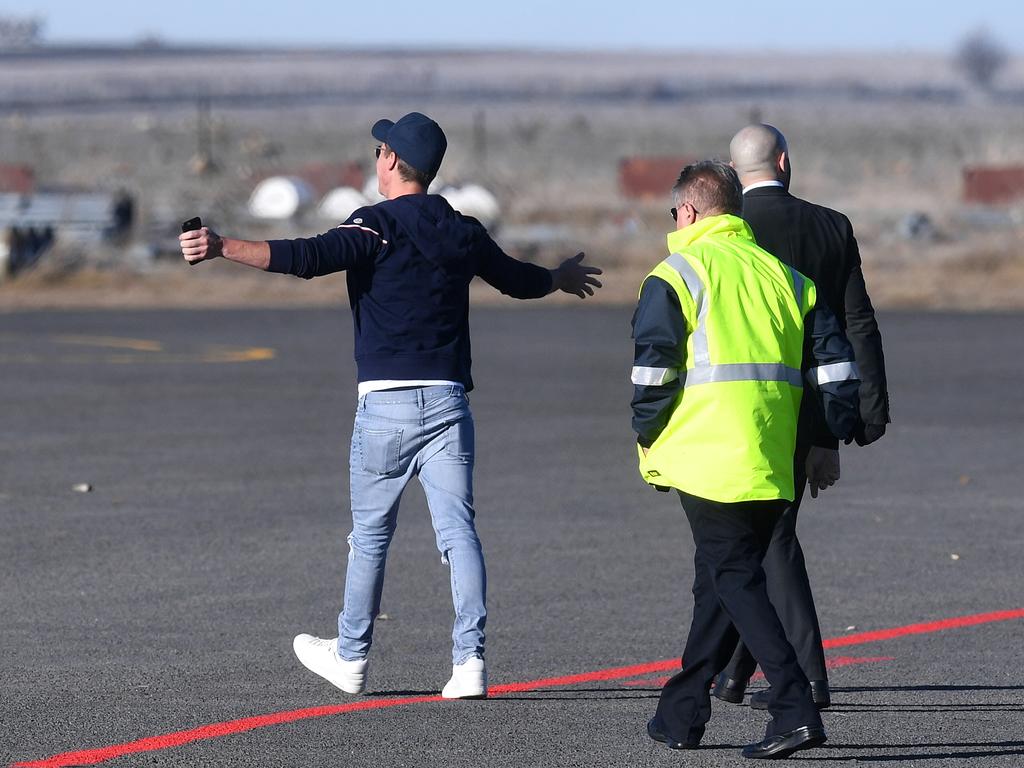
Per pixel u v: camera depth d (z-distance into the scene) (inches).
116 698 946.7
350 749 844.6
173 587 1273.4
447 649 1085.8
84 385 2731.3
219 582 1293.1
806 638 860.0
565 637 1115.9
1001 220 6343.5
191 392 2647.6
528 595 1251.8
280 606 1208.8
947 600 1235.2
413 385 932.0
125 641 1095.6
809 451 925.8
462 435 948.6
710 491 808.3
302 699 949.2
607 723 898.1
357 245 911.7
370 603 952.9
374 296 929.5
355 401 2536.9
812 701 805.2
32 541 1460.4
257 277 5216.5
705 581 842.8
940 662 1045.2
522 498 1707.7
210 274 5251.0
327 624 1150.3
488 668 1030.4
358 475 951.6
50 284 5039.4
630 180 7751.0
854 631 1135.6
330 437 2159.2
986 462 1959.9
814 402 866.1
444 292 936.3
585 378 2849.4
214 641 1097.4
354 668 952.3
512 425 2272.4
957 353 3257.9
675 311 814.5
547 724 895.7
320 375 2893.7
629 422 2303.2
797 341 830.5
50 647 1077.1
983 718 909.2
